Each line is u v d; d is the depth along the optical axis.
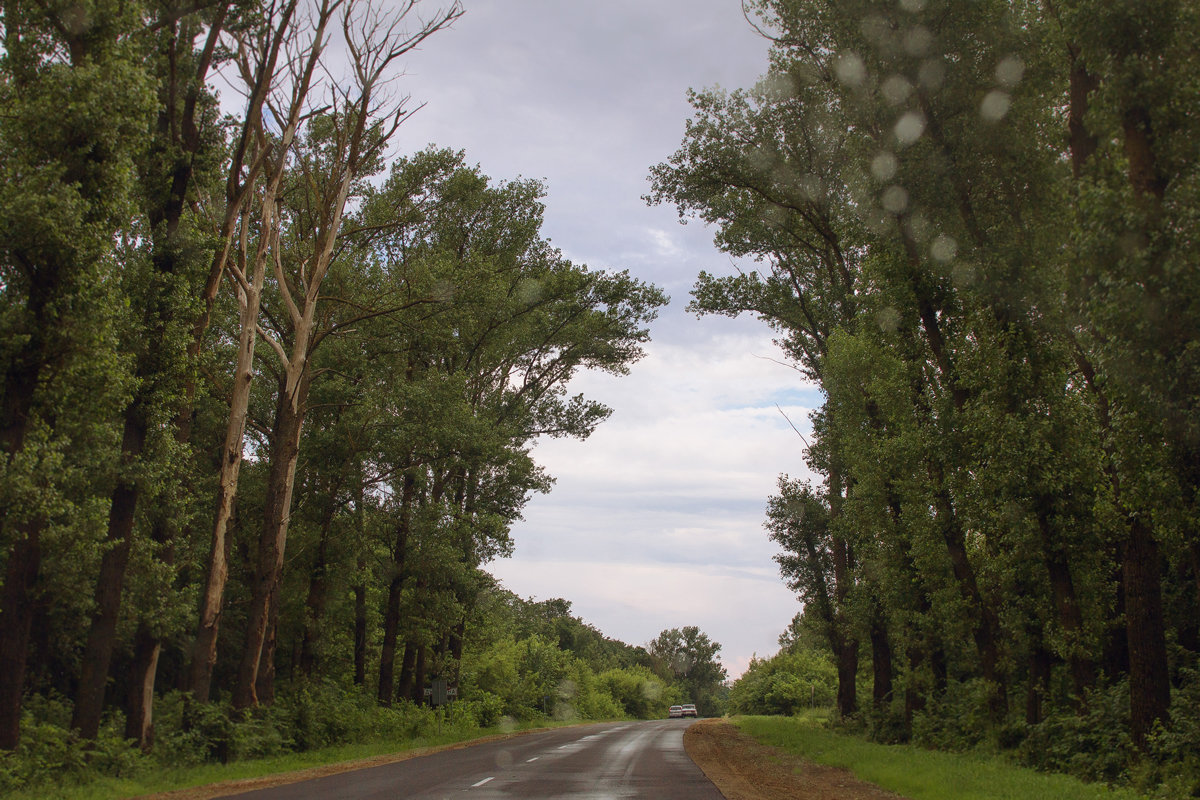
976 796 12.61
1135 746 15.82
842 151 32.16
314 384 33.50
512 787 15.13
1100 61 16.16
